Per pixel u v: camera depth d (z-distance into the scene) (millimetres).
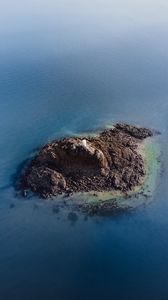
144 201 66438
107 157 71562
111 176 69625
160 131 84688
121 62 122812
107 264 56188
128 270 55344
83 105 95875
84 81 109438
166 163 74688
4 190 69125
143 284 53344
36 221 63219
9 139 82438
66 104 96438
